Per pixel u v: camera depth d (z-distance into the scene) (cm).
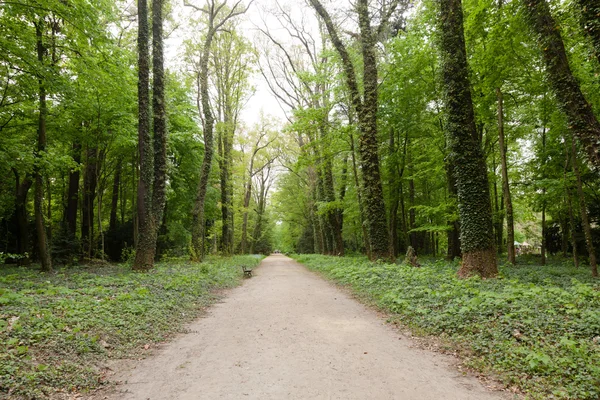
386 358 534
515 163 2164
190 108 2398
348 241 4262
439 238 3091
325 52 1870
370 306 947
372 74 1681
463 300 731
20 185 1848
